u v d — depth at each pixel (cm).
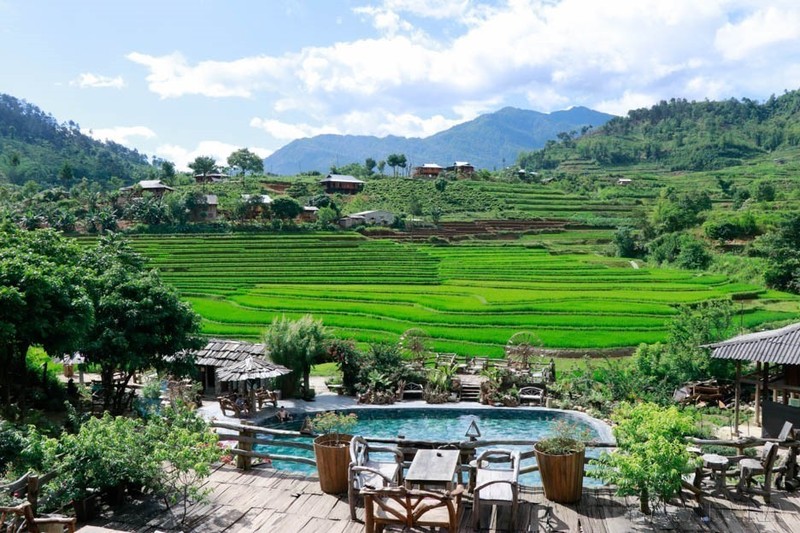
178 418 1644
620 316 5747
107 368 2933
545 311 5934
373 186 19450
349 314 6028
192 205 13025
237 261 9500
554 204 17862
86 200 13512
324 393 3666
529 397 3412
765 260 9156
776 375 3048
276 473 1733
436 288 7575
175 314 2923
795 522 1396
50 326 2277
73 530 1184
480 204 17612
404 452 1639
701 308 4081
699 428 2617
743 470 1530
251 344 3575
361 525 1384
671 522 1397
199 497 1457
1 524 1157
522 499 1527
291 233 12200
